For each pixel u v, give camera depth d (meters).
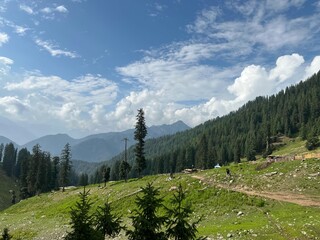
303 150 142.00
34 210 98.12
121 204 70.75
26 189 150.50
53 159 169.50
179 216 17.50
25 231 62.03
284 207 48.00
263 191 57.38
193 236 18.25
